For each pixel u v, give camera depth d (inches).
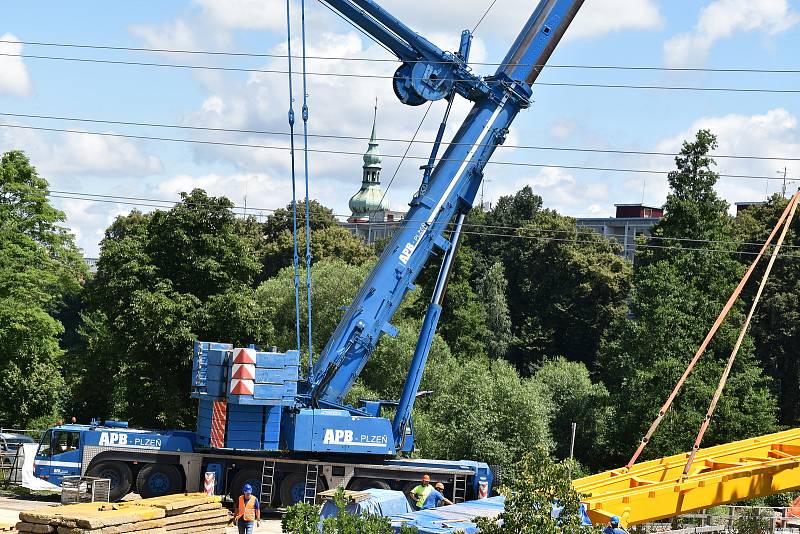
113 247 2192.4
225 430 1534.2
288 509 826.2
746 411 2568.9
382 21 1512.1
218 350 1549.0
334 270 3174.2
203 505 1152.2
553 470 764.0
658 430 2465.6
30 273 2368.4
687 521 1546.5
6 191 2438.5
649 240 3078.2
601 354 3189.0
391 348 2834.6
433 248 1577.3
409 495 1553.9
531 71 1572.3
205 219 2201.0
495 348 4414.4
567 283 4879.4
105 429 1614.2
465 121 1577.3
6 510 1480.1
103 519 1008.2
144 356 2135.8
